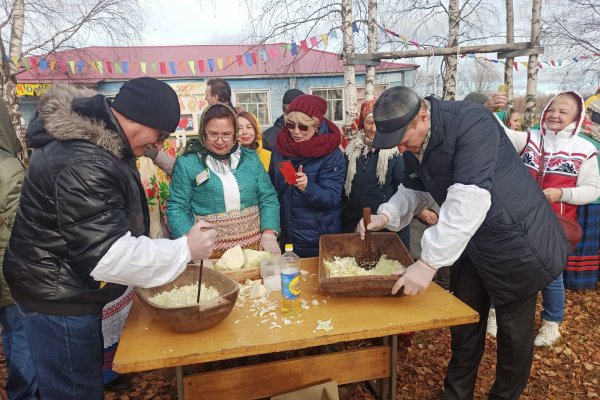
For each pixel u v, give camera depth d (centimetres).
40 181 132
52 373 152
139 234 159
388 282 163
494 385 206
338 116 1376
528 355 194
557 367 263
